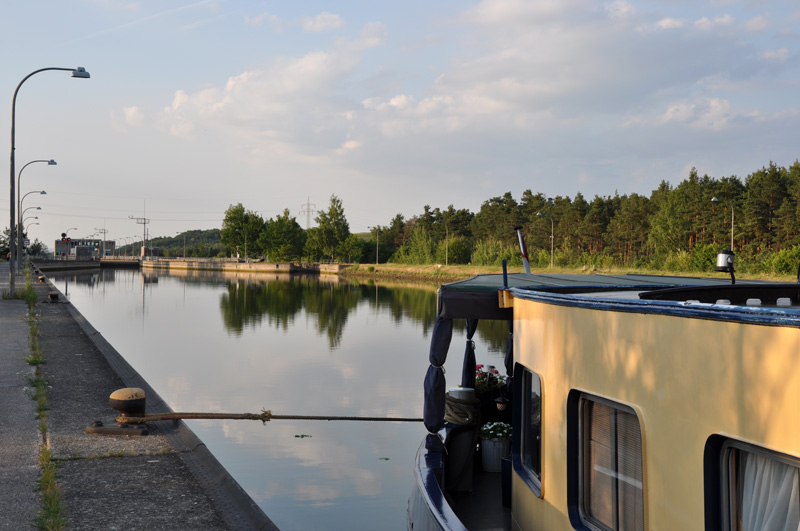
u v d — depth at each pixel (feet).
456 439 21.49
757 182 258.98
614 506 12.02
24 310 78.84
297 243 411.54
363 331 90.68
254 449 34.14
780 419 8.08
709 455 9.32
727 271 13.60
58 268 329.31
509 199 424.05
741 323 8.68
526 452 16.29
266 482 29.04
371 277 312.91
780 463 8.30
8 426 28.30
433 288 215.92
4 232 352.69
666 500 10.27
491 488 21.67
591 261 245.45
